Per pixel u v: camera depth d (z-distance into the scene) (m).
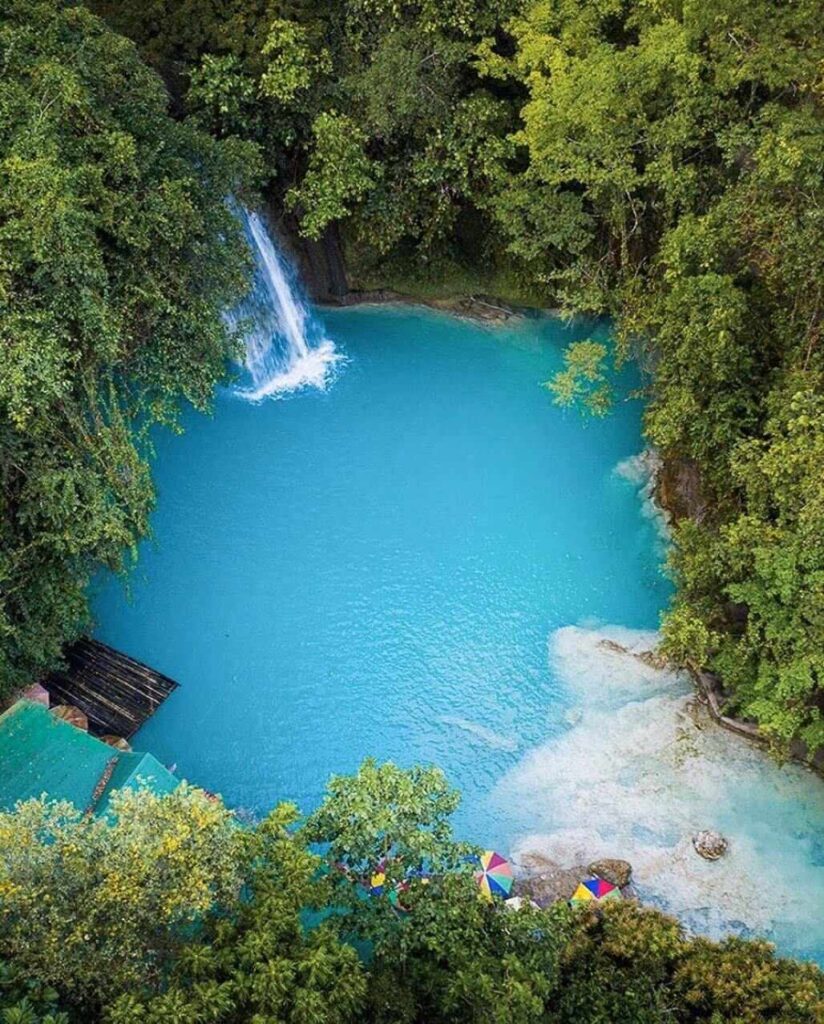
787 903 19.20
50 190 18.02
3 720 19.28
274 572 25.89
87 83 21.66
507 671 23.72
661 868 19.80
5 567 19.36
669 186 25.09
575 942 15.23
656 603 25.19
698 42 24.55
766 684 19.64
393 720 22.67
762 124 23.52
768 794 20.98
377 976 13.65
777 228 21.84
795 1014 14.05
